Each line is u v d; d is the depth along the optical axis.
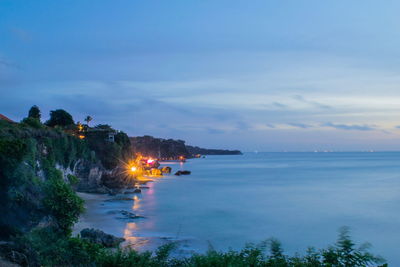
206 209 55.75
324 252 15.34
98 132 85.88
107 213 48.34
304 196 73.38
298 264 14.69
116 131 95.38
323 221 47.09
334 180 112.44
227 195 74.25
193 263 15.12
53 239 22.23
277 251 16.62
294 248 34.22
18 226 24.59
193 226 42.94
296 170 169.50
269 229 42.03
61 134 62.34
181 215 50.22
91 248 22.03
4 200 25.62
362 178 119.06
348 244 15.02
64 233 26.58
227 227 42.78
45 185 28.39
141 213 50.84
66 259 19.59
